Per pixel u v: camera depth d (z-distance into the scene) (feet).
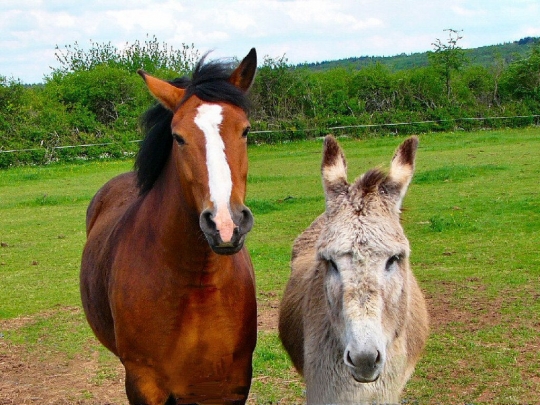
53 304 30.55
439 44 120.57
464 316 24.94
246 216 11.85
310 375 14.60
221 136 12.33
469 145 87.35
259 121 103.86
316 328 14.44
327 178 13.33
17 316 28.81
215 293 13.75
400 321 13.17
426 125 107.45
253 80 14.21
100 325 16.71
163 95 13.79
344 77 120.57
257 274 33.12
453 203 47.14
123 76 115.24
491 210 44.14
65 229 48.85
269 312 27.25
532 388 18.83
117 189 20.17
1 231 48.80
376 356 11.32
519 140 90.22
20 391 20.68
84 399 20.01
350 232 12.02
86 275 17.60
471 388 18.98
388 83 117.29
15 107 103.81
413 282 15.83
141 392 14.34
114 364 22.97
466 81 121.39
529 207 44.16
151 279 13.76
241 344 14.56
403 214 14.90
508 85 120.47
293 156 87.61
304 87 112.37
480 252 34.24
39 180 79.41
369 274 11.78
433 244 36.52
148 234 14.12
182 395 14.66
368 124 107.04
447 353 21.50
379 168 13.01
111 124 106.01
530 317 24.45
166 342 13.85
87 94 111.24
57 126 98.22
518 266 31.35
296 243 20.15
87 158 94.94
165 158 14.67
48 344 25.09
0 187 74.90
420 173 60.90
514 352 21.31
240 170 12.42
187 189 12.60
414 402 18.16
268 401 19.13
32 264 38.58
